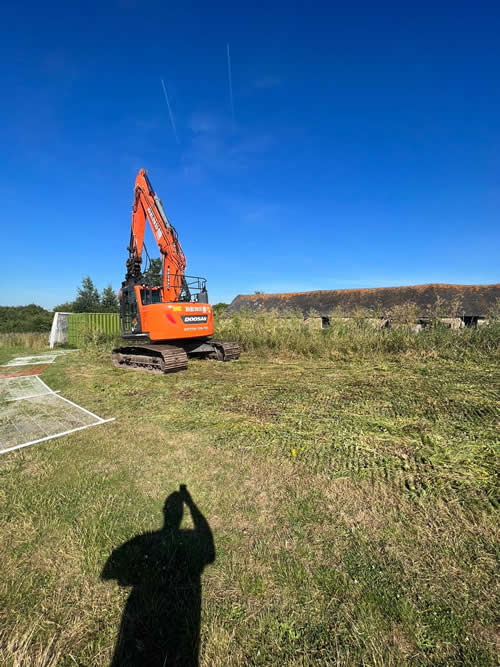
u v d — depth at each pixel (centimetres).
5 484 301
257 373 730
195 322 874
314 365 793
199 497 267
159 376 755
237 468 310
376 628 156
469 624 156
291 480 285
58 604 179
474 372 627
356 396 509
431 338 829
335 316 1057
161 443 377
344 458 319
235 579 188
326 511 242
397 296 2403
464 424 385
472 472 284
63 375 845
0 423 478
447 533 215
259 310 1270
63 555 212
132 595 182
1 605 179
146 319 845
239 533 224
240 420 436
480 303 2073
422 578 182
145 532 229
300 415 442
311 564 195
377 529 221
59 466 332
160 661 148
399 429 381
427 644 148
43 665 148
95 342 1494
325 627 158
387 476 284
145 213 970
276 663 144
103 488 287
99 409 525
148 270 895
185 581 188
